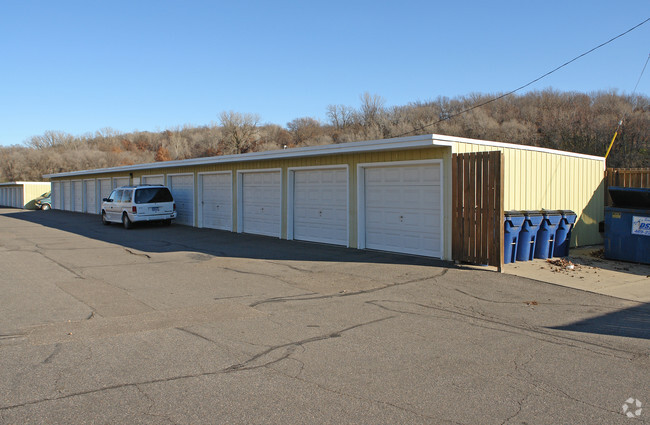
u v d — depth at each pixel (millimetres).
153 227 20422
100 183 29797
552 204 13289
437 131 42469
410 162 11766
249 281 9203
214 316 6734
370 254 12273
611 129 36875
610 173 15422
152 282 9078
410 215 12023
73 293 8117
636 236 11328
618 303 7734
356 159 13242
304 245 14242
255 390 4277
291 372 4699
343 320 6578
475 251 10391
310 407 3957
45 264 11039
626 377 4668
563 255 12414
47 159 66938
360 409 3930
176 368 4777
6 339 5656
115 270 10328
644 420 3777
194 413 3834
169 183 22750
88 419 3719
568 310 7266
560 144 39156
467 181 10516
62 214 30094
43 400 4047
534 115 43594
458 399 4133
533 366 4930
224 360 5012
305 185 15219
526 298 7977
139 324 6309
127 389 4277
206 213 20234
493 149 11656
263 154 15523
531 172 12570
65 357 5062
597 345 5641
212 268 10594
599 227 15094
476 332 6086
